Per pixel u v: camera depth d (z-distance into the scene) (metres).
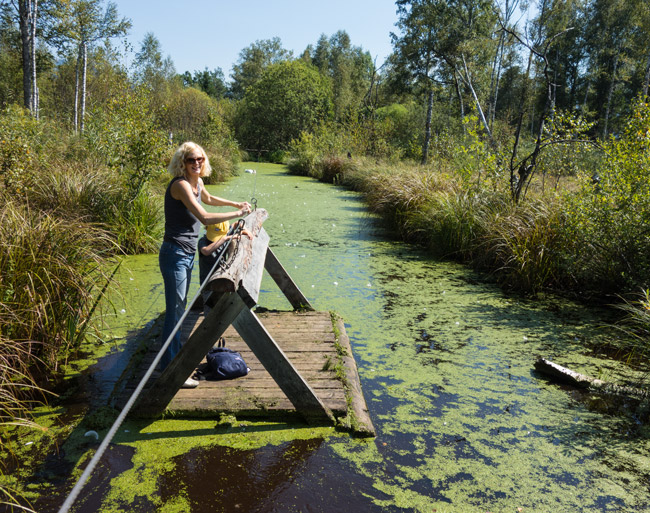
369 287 6.30
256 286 3.18
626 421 3.33
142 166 7.96
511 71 31.94
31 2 18.08
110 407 3.19
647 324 4.47
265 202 13.57
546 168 9.16
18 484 2.45
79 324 3.98
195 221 3.40
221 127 28.67
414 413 3.37
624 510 2.44
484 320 5.22
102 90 26.17
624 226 5.64
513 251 6.36
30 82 18.23
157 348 4.00
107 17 23.98
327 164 20.67
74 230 4.36
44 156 8.60
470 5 23.39
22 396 3.30
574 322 5.18
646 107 5.95
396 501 2.46
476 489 2.58
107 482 2.51
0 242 3.70
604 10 31.89
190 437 2.94
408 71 24.84
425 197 9.41
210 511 2.32
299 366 3.77
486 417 3.34
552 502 2.49
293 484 2.55
